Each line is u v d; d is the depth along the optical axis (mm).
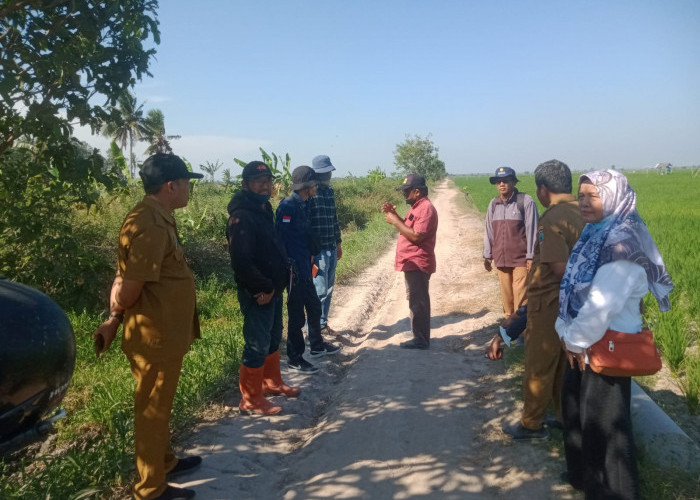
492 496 3074
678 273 7746
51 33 4332
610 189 2516
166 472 3283
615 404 2572
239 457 3623
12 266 6434
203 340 5930
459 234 17188
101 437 4145
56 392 2359
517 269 5805
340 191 24719
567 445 2994
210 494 3178
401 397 4469
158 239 2748
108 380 4918
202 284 9047
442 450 3602
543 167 3438
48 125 4535
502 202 5906
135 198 10617
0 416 2121
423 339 5805
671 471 3018
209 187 20188
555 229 3230
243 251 3910
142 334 2830
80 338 6062
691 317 6062
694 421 3828
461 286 9242
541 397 3467
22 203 6133
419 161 76375
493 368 5059
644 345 2473
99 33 4645
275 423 4191
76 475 3293
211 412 4348
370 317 7895
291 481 3367
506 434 3703
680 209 21531
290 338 5320
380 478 3289
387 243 15070
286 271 4328
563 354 3525
